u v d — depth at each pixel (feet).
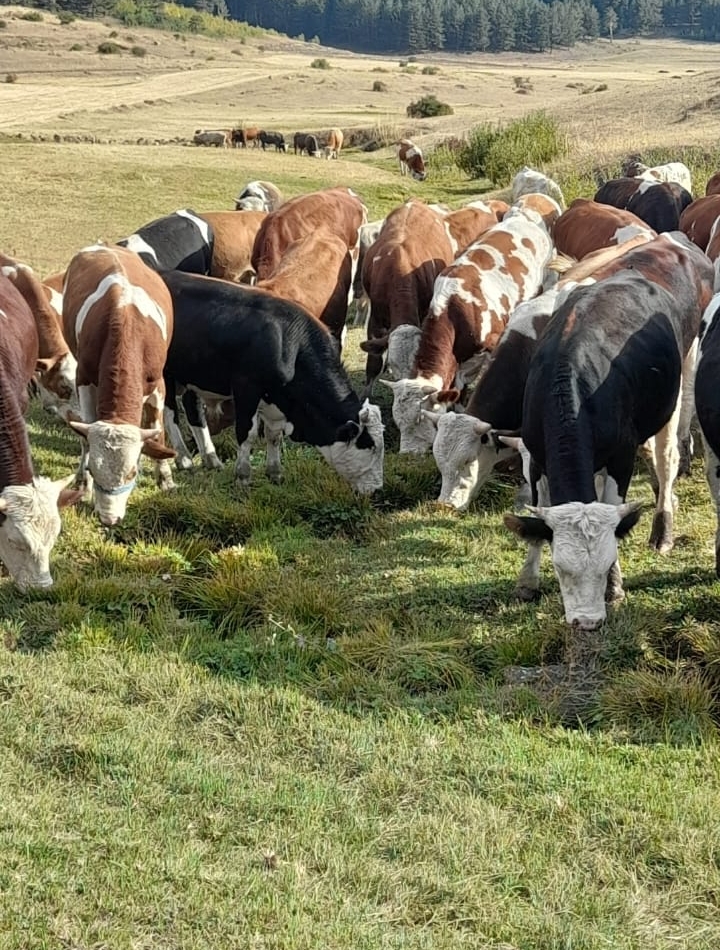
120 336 35.65
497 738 29.73
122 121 182.70
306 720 30.09
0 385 32.09
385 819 28.27
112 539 35.35
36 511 31.96
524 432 32.55
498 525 36.04
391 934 26.61
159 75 301.43
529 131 104.73
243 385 37.40
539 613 32.81
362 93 274.16
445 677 31.17
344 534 36.29
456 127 161.07
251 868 27.40
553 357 31.99
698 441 39.65
